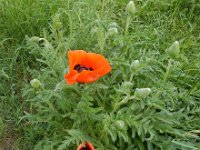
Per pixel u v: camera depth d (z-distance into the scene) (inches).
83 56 19.8
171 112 23.1
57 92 21.6
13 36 28.1
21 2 28.3
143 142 22.1
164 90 21.9
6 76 25.6
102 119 21.1
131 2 23.5
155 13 30.7
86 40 25.5
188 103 24.0
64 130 21.9
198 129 23.2
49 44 23.5
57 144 21.8
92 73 19.1
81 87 21.9
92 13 27.3
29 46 25.4
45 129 23.4
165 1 31.3
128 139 21.3
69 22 26.9
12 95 25.3
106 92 22.8
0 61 27.1
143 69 23.2
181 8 31.7
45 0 28.6
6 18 28.1
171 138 22.2
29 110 25.1
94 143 21.3
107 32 23.7
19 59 27.5
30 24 28.0
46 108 22.2
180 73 25.0
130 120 21.0
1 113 25.1
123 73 22.8
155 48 26.2
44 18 28.1
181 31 29.9
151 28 28.9
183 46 28.0
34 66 27.2
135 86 23.1
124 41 24.5
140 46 26.7
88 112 21.0
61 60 23.2
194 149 21.5
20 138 24.0
